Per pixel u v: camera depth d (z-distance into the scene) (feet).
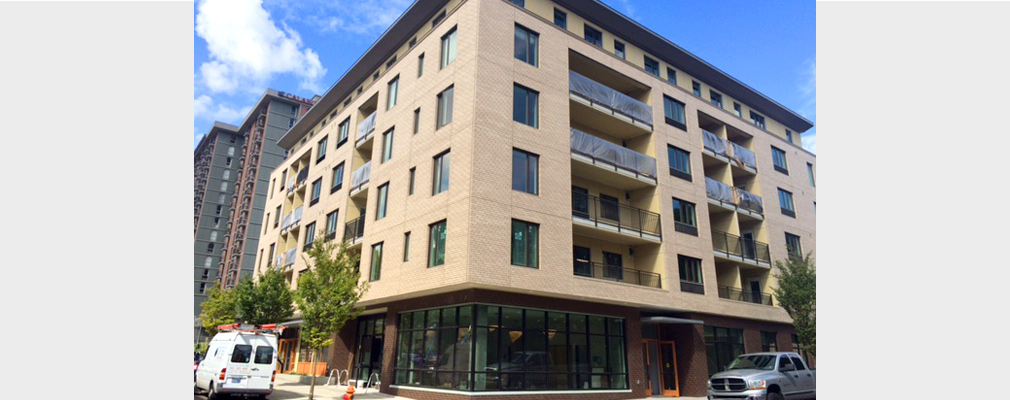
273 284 84.38
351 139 92.07
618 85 84.28
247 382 55.93
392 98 81.82
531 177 63.00
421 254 62.54
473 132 59.36
